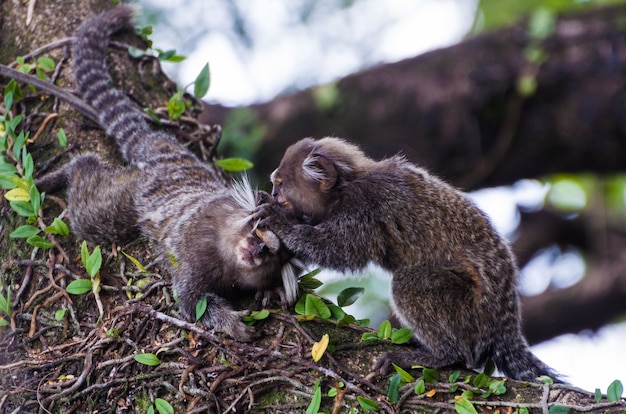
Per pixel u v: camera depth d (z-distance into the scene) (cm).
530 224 1698
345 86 1453
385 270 904
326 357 749
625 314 1647
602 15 1424
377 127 1438
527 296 1623
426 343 818
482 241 870
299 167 958
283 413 723
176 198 915
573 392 722
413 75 1442
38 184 911
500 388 718
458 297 829
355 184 920
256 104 1498
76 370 775
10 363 793
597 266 1647
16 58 1006
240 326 770
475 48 1437
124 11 1044
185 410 732
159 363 752
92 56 1000
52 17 1039
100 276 833
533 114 1413
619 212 1698
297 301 820
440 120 1423
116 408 746
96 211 887
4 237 884
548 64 1398
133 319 791
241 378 738
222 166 1002
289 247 864
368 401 714
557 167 1456
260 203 884
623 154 1423
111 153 961
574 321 1619
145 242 891
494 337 833
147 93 1023
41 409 755
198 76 1019
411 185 910
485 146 1433
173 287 822
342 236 893
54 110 966
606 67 1390
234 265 829
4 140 915
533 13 1445
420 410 716
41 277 839
